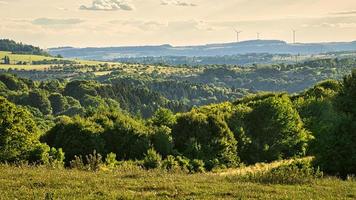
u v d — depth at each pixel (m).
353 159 38.09
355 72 41.88
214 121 71.44
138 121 79.50
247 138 74.12
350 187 23.64
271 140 76.56
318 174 28.38
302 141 75.88
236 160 68.94
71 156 64.94
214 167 63.19
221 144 68.25
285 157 76.19
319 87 98.94
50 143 68.56
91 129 66.38
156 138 68.25
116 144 67.94
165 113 75.81
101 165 31.12
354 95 41.09
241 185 22.72
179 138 71.56
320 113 81.81
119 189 20.52
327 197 20.47
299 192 21.31
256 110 78.00
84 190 19.81
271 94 96.44
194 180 24.25
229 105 88.19
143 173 26.72
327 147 38.91
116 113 74.19
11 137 57.50
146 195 19.11
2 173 23.70
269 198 19.59
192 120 71.75
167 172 30.33
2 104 59.56
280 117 76.31
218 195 20.03
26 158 56.12
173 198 18.89
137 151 67.31
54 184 21.06
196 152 66.19
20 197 17.80
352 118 39.19
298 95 101.81
